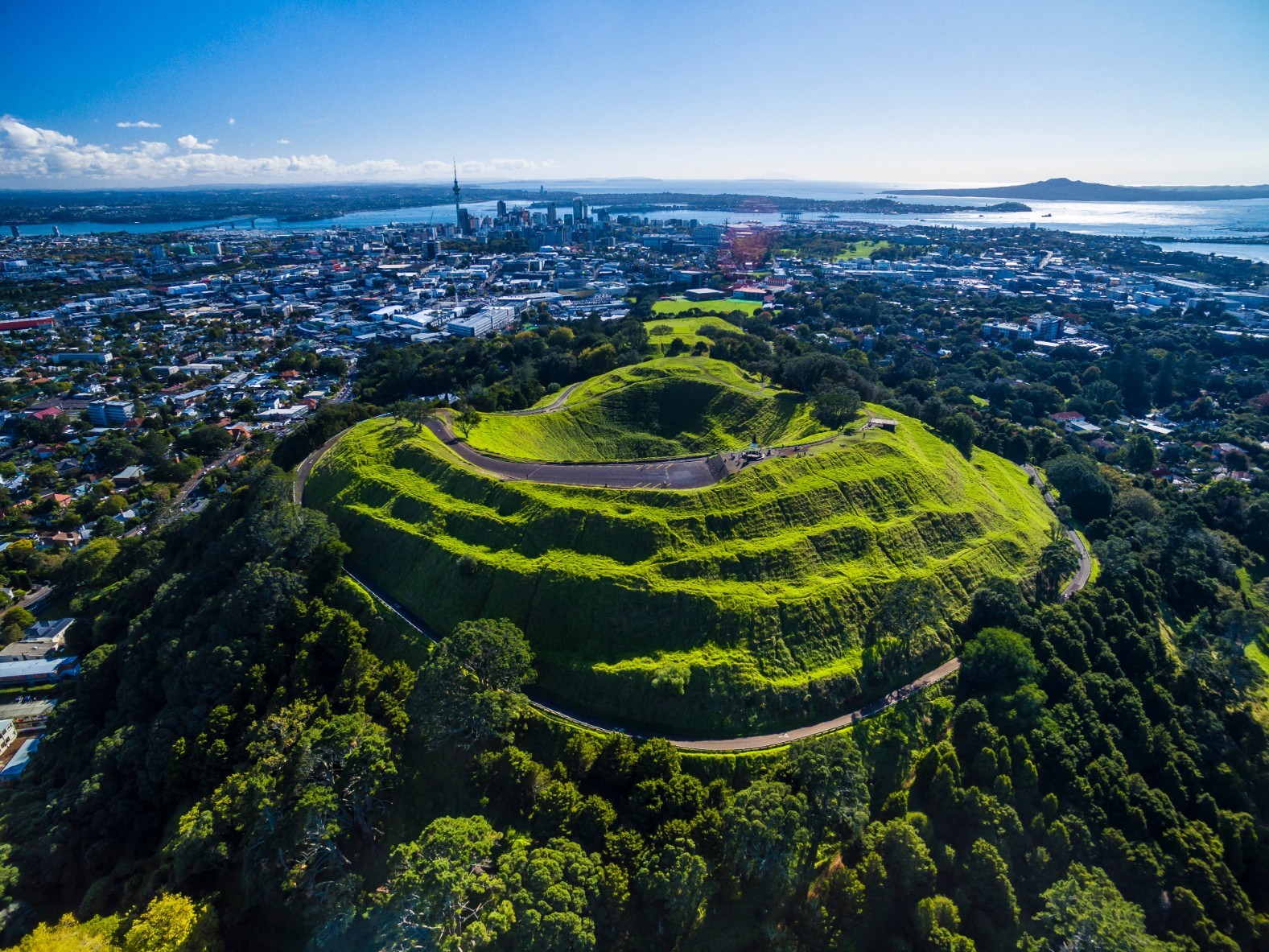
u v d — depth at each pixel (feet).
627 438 618.44
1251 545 574.56
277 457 605.31
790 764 294.46
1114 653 392.27
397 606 392.27
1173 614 463.42
